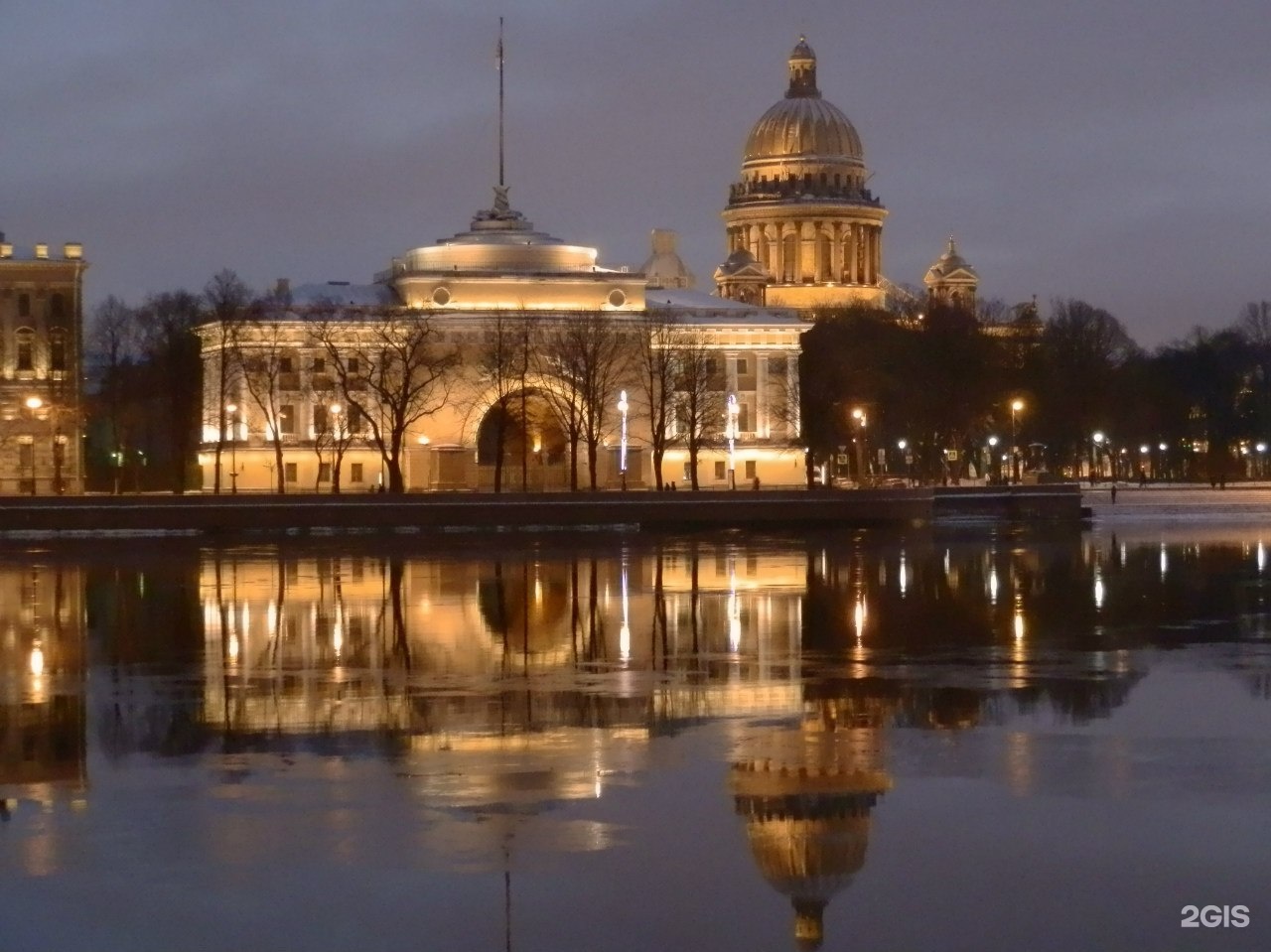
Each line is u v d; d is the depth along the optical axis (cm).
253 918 3191
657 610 7781
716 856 3522
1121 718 4862
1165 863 3481
